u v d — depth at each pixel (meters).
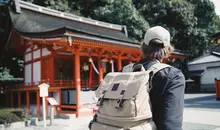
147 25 28.97
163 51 1.64
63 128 8.68
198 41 32.50
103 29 21.61
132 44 13.32
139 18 28.77
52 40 10.87
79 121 10.23
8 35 16.95
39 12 18.28
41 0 27.55
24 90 13.78
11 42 16.94
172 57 17.45
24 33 13.04
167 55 1.67
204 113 10.60
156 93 1.43
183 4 31.58
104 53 14.02
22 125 9.07
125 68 1.78
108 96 1.53
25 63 15.92
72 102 11.82
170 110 1.36
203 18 35.72
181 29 32.50
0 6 20.09
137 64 1.66
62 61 14.51
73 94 11.80
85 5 30.89
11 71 22.92
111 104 1.49
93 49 13.12
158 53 1.62
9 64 22.02
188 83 30.12
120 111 1.43
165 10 31.86
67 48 11.63
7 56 20.27
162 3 32.19
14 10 16.83
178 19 31.52
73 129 8.49
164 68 1.50
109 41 11.94
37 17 17.33
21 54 19.38
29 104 13.54
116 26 23.58
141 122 1.39
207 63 28.91
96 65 16.83
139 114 1.38
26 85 14.60
